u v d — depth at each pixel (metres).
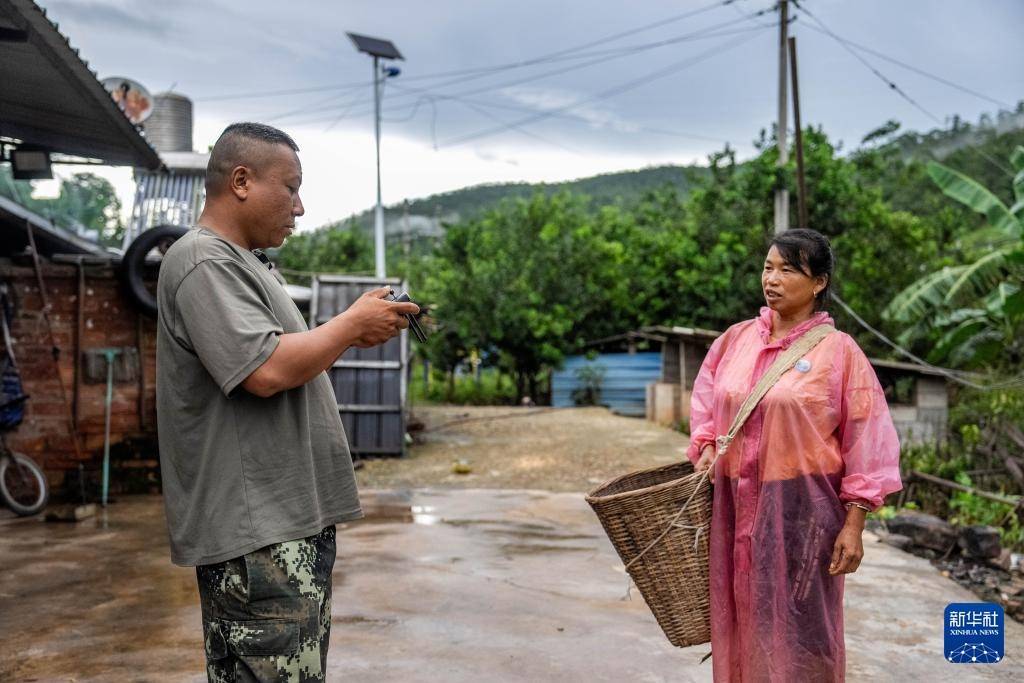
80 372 8.41
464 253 24.30
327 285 11.21
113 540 6.30
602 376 19.66
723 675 2.61
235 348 2.06
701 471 2.71
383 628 4.18
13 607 4.57
